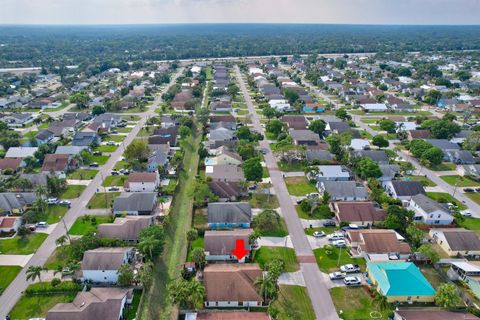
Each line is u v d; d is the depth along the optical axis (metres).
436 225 105.00
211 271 79.56
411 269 82.12
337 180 131.75
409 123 192.00
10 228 100.12
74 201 117.56
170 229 104.19
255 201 118.00
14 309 74.75
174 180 132.50
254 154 150.12
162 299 79.44
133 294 78.75
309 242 98.00
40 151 147.25
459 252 92.00
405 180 125.19
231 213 104.00
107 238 92.31
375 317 74.00
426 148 149.50
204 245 90.38
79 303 72.62
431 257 87.88
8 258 90.19
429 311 72.06
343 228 102.38
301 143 160.12
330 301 78.19
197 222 106.50
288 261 90.25
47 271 85.75
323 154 148.25
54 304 76.31
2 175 132.50
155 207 114.00
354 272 86.69
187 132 168.50
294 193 123.94
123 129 188.00
